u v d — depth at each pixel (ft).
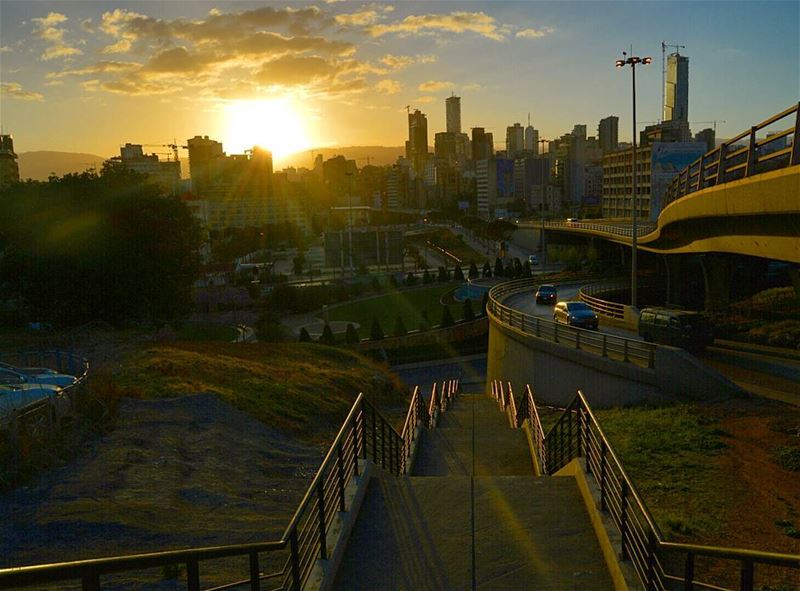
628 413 60.08
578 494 29.30
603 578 22.35
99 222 112.37
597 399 79.00
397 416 71.87
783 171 58.18
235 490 37.52
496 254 461.37
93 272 111.86
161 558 13.12
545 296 164.96
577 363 83.15
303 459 46.34
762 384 66.80
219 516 32.63
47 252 109.50
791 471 38.55
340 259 360.69
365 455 32.73
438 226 641.40
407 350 188.14
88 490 33.91
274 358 88.07
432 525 26.50
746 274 175.52
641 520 25.75
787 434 46.47
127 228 116.06
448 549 24.49
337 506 26.71
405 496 29.37
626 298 211.20
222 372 67.82
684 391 66.28
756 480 36.88
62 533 28.53
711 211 84.53
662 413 56.80
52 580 10.55
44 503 31.94
